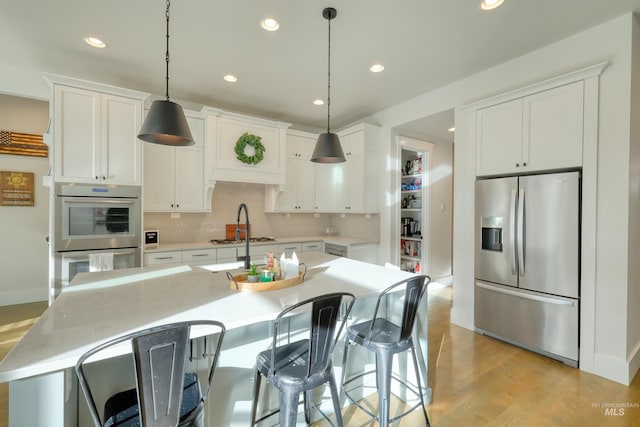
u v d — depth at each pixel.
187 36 2.51
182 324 0.99
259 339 1.58
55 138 2.71
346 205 4.51
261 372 1.44
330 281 1.96
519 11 2.18
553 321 2.53
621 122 2.21
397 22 2.31
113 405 1.13
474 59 2.88
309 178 4.75
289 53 2.77
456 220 3.32
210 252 3.67
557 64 2.57
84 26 2.37
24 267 3.91
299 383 1.30
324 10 2.17
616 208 2.23
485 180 3.00
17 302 3.85
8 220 3.83
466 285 3.23
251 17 2.25
